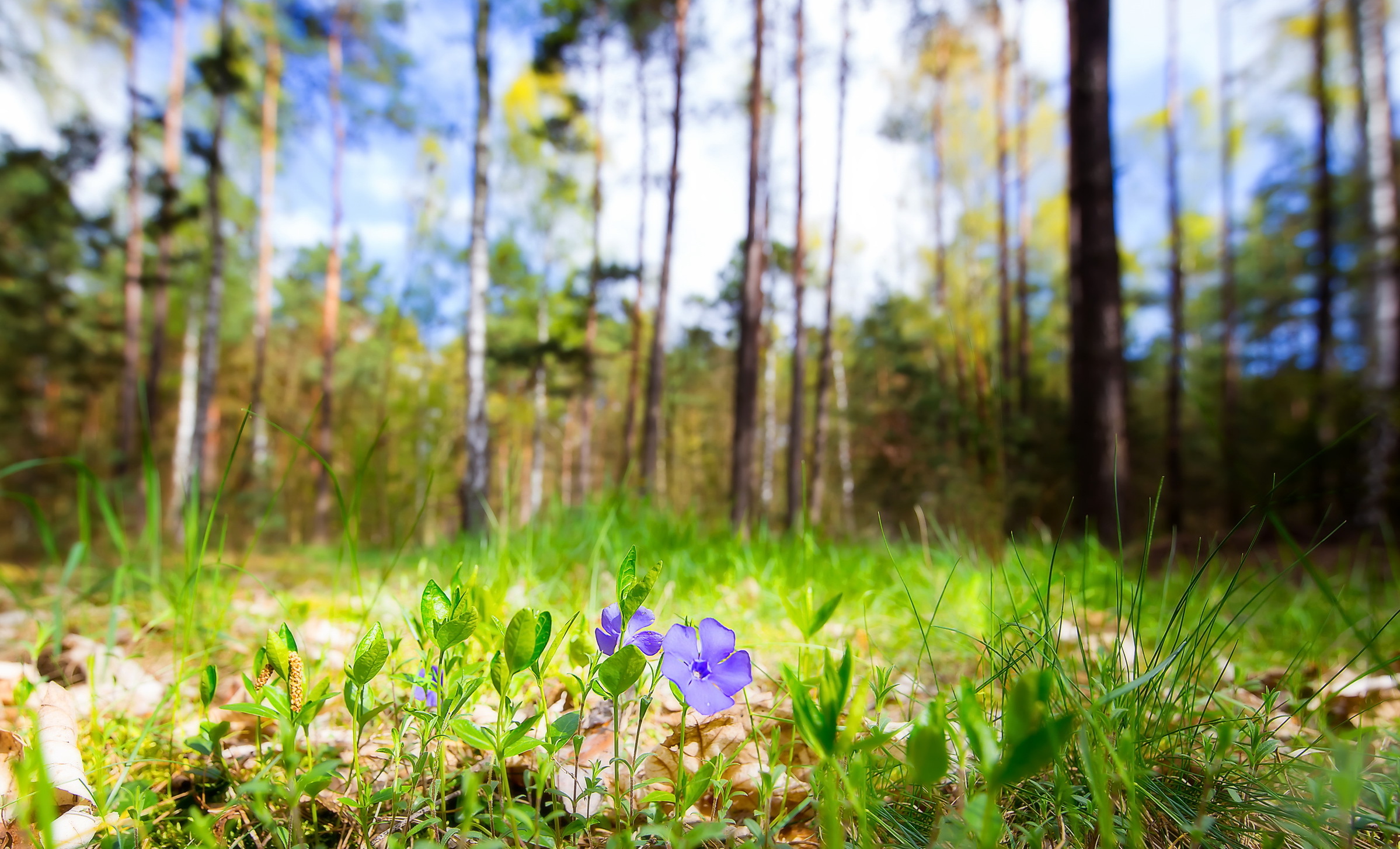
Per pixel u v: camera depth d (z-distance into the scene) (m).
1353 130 14.41
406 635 1.70
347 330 26.23
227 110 16.22
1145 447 17.02
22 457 15.30
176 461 18.98
